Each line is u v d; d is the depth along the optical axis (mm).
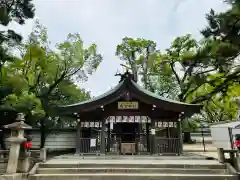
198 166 10289
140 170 9891
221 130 16891
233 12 14234
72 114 16094
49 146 19906
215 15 15820
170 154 14195
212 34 16500
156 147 14438
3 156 10820
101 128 14984
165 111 15180
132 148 14750
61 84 20672
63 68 20641
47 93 19641
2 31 15688
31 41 20234
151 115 15102
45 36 21000
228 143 15984
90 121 15250
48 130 19812
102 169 9906
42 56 18859
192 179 9242
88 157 13094
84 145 14867
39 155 11508
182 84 26219
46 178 9281
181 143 14469
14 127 9930
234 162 10383
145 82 32000
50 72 19859
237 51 15102
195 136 35500
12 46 16594
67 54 20562
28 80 18078
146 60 31922
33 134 20219
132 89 14727
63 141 20078
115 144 17062
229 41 15477
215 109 30281
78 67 21281
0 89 15594
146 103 14906
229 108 26156
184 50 26062
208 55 17531
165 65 28500
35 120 16109
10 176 8766
